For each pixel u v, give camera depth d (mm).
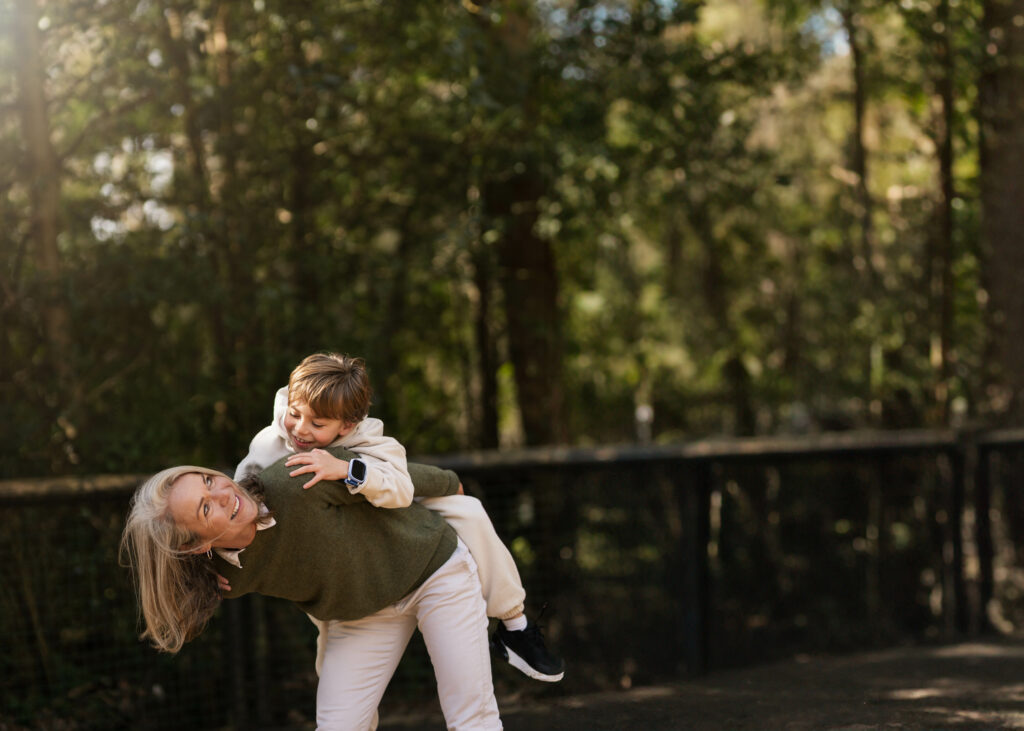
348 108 7121
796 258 12352
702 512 5422
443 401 8609
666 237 12133
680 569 5383
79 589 4719
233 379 6559
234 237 6367
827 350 11766
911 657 5535
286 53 6484
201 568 2551
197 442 6598
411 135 7316
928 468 6117
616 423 12195
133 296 5871
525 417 8727
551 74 7246
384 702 4957
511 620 3033
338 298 7430
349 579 2678
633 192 7914
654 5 6957
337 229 7465
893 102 10367
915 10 7625
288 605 5051
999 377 7660
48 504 4355
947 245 8328
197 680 4840
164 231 6285
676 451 5340
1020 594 6309
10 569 4617
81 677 4691
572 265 9789
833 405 11914
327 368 2641
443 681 2793
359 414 2674
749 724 4051
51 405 5648
